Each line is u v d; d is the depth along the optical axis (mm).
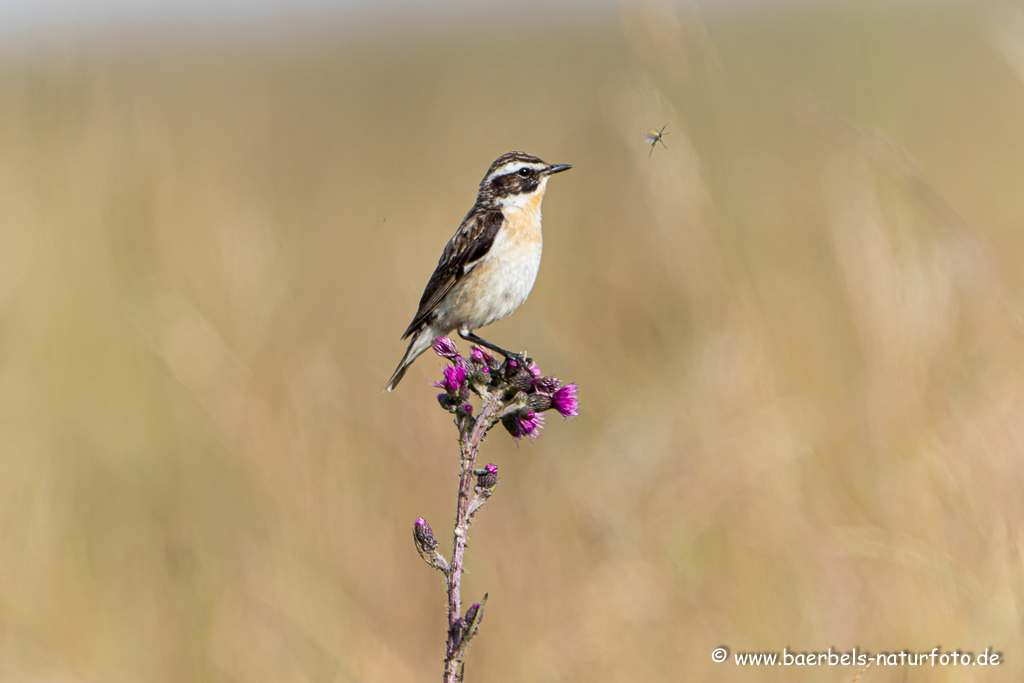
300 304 16250
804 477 10500
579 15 33844
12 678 9539
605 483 11078
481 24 42500
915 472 9656
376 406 12492
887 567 9531
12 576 10422
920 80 24859
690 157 13195
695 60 14102
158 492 12125
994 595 9039
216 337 12984
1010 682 8547
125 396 13617
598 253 17641
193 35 42906
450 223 18141
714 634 9578
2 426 12547
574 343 14438
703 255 12500
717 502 10484
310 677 9867
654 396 12703
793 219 16141
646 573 9953
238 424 11789
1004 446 9828
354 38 43688
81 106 18266
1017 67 12219
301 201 22344
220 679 9977
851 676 9055
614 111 13539
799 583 9727
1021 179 18453
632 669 9320
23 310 14398
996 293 10875
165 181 18250
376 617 10383
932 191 11188
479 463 11766
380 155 25875
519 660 9500
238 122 29453
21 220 16297
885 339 10336
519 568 10328
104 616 10438
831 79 22703
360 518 11078
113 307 14820
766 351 11891
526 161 10633
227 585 10797
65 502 11648
